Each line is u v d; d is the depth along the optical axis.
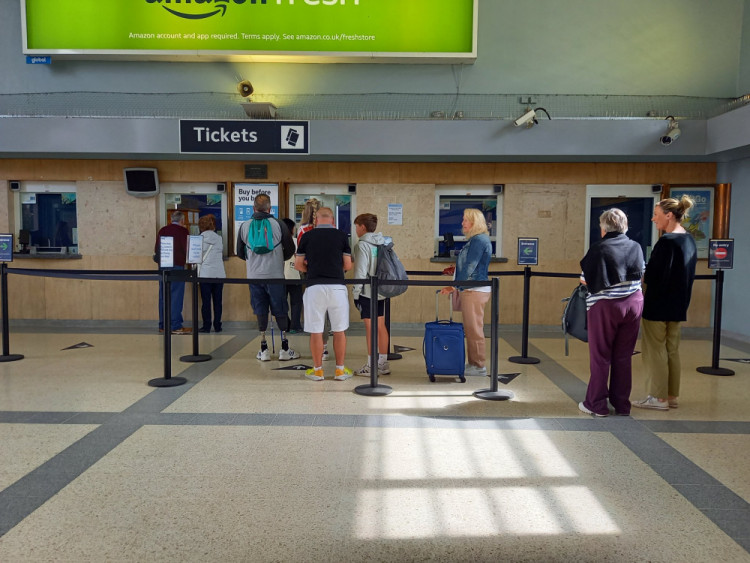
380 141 7.19
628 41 7.88
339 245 5.09
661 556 2.29
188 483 2.93
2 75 7.95
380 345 5.39
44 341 7.01
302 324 7.73
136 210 8.05
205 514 2.60
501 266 8.08
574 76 7.90
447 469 3.15
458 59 7.73
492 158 7.60
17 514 2.59
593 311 4.08
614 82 7.91
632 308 4.00
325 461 3.24
